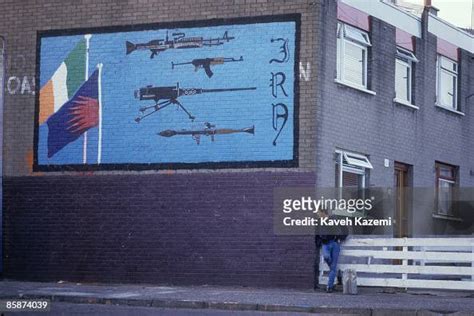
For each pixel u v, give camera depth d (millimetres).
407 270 18469
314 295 17516
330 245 18688
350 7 21188
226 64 20141
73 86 21391
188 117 20375
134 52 20938
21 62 21844
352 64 21422
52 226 21250
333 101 20125
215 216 19922
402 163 23422
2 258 21578
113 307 16047
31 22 21844
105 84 21109
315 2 19562
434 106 25031
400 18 23562
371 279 18594
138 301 16453
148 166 20578
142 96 20797
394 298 17094
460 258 18188
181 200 20234
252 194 19656
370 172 21609
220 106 20125
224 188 19906
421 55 24484
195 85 20375
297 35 19641
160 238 20312
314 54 19484
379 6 22516
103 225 20828
